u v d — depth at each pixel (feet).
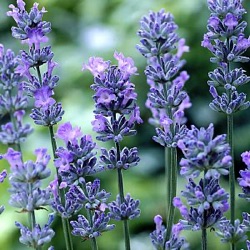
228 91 1.56
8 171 2.43
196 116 2.73
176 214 2.25
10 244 2.35
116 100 1.52
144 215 2.44
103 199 1.54
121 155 1.54
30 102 2.62
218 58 1.58
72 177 1.52
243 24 1.57
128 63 1.53
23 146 2.63
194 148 1.44
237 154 2.64
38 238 1.50
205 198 1.47
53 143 1.56
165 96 1.61
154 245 1.56
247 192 1.51
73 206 1.53
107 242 2.34
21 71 1.55
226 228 1.53
